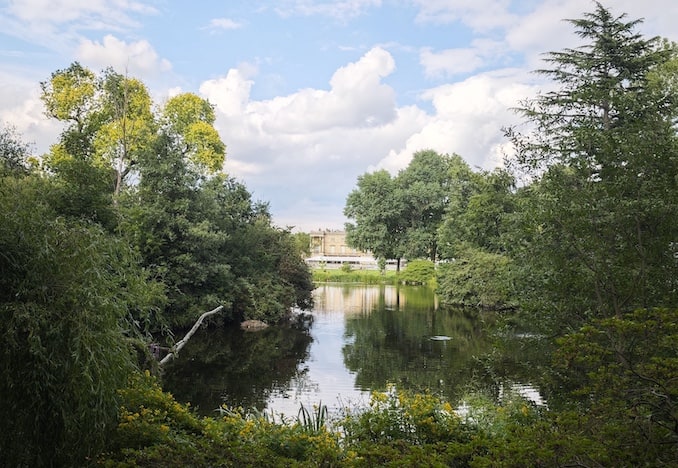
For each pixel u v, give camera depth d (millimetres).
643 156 7867
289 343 21328
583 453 4004
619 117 11672
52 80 31156
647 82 15570
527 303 8742
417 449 4516
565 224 8172
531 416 6758
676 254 7547
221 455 4953
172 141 24922
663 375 4402
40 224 5012
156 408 6188
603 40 16406
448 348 19875
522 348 8961
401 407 6562
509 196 12758
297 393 13141
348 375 15328
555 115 13359
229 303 24906
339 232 105188
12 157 20750
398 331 24453
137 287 6219
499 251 30500
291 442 5715
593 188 8297
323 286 57406
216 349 19891
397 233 63344
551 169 9016
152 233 22594
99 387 4742
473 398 11211
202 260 25156
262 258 30406
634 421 4316
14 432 4562
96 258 5160
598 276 7816
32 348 4371
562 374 8297
